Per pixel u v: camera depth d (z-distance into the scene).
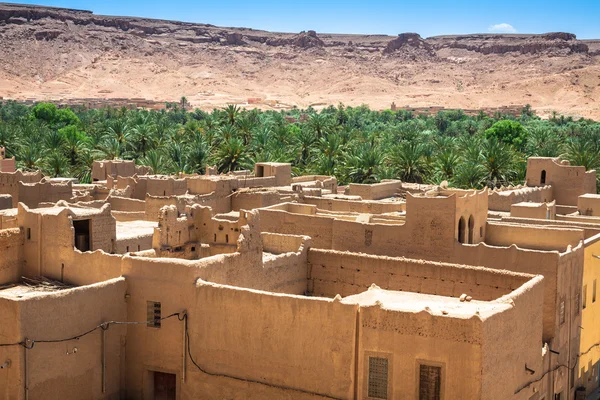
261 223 39.56
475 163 77.38
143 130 100.06
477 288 29.20
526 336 25.98
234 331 26.06
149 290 27.47
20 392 24.55
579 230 35.03
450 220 34.22
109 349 27.33
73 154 96.50
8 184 53.12
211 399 26.53
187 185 56.16
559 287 30.86
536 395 27.45
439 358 22.91
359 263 31.34
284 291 31.27
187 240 32.56
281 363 25.31
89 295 26.52
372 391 23.95
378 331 23.72
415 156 81.62
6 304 24.64
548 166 59.25
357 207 49.91
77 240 33.25
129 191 55.06
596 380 36.84
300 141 101.00
